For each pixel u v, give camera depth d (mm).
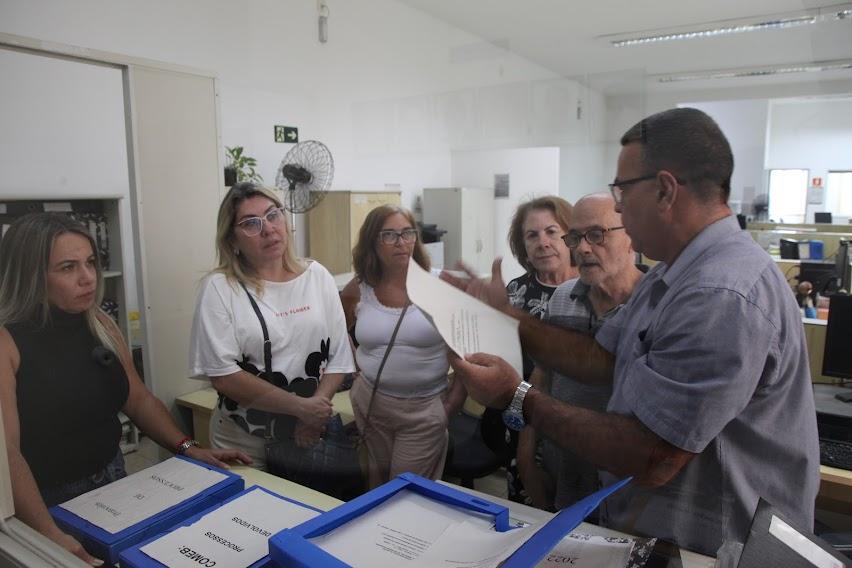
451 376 725
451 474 770
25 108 1002
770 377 626
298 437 865
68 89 1051
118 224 1103
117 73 1085
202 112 1068
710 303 581
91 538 735
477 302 652
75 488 847
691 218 607
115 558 710
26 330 824
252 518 761
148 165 1070
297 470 882
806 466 685
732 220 630
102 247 1122
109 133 1098
